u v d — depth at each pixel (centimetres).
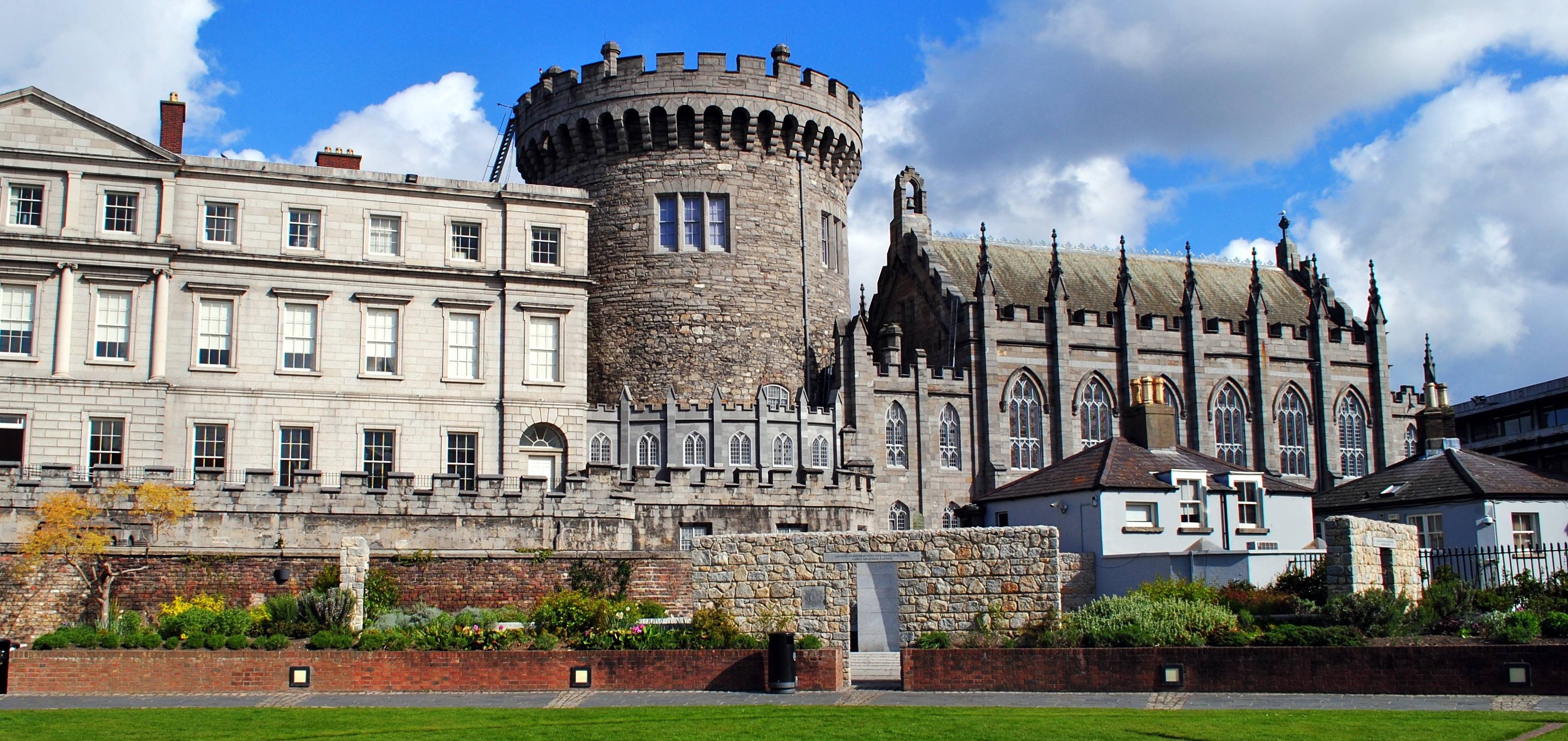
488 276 5784
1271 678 3098
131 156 5441
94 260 5353
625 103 7225
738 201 7244
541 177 7638
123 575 4272
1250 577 4238
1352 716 2714
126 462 5284
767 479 5653
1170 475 4709
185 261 5475
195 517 4509
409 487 4756
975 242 8350
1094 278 8425
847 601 3997
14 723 2753
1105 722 2670
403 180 5753
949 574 3912
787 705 2986
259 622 3775
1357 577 3681
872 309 8594
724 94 7225
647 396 7050
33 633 4162
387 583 4391
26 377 5244
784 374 7206
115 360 5331
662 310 7119
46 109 5394
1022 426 7475
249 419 5478
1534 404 9331
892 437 7162
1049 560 3825
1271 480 4944
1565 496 4938
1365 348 8325
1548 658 2941
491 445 5703
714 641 3388
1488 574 4706
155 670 3275
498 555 4600
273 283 5566
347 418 5578
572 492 4978
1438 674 3006
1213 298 8612
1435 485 5072
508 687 3272
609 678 3281
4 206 5316
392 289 5691
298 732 2631
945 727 2625
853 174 7919
